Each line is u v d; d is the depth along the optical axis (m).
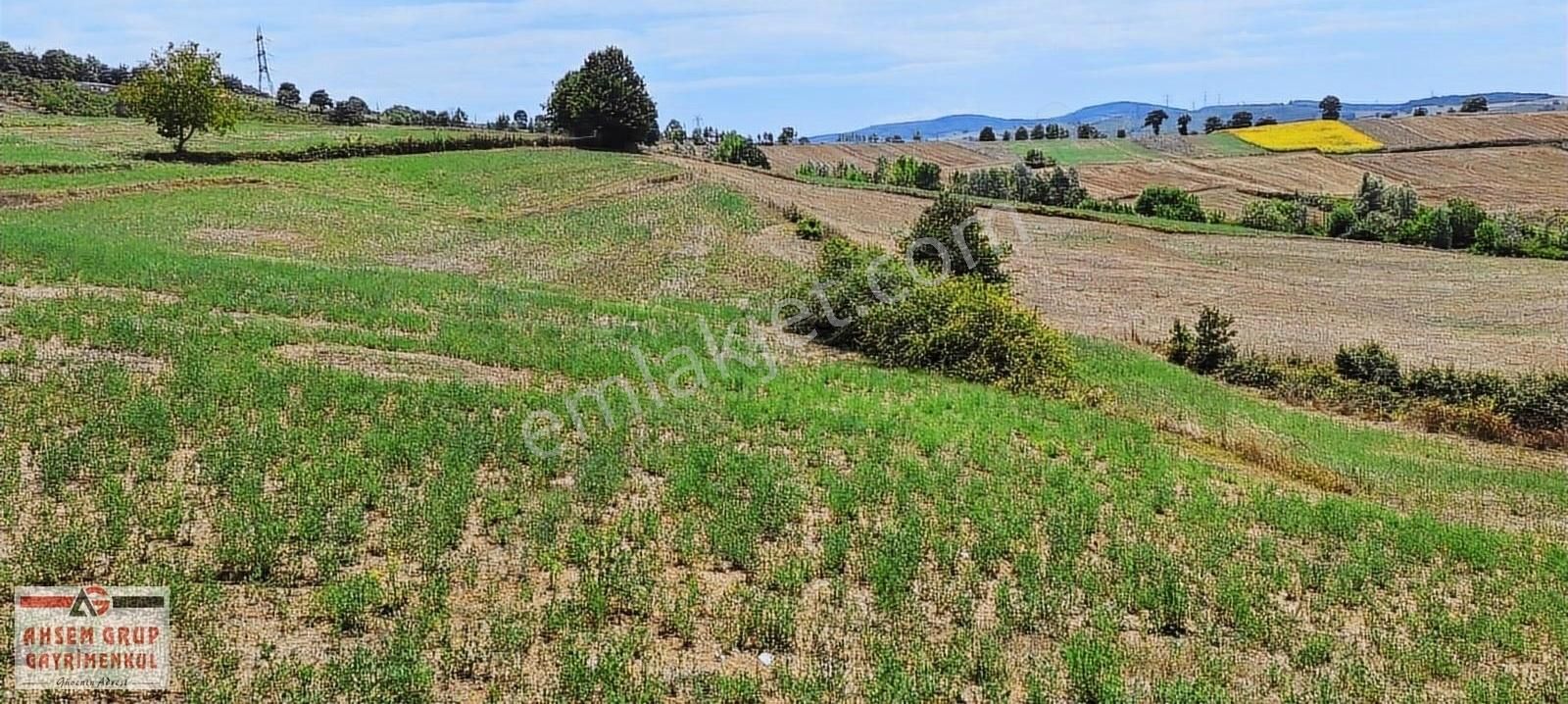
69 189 41.38
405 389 15.72
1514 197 85.62
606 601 9.59
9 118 73.88
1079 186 76.44
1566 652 10.80
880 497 13.36
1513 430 23.88
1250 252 55.03
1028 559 11.51
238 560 9.57
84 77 120.88
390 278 26.92
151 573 9.16
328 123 106.31
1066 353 23.48
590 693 8.15
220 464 11.76
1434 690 9.74
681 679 8.52
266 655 8.24
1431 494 17.72
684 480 12.98
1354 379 27.38
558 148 80.81
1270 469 17.64
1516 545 14.57
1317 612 11.29
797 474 14.02
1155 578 11.50
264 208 43.56
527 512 11.59
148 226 36.34
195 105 58.62
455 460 12.84
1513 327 37.62
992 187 73.81
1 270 22.94
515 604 9.52
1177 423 20.09
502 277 32.12
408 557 10.23
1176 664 9.62
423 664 8.26
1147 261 49.69
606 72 89.81
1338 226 66.19
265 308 21.31
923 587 10.77
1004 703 8.56
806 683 8.50
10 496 10.62
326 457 12.51
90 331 17.59
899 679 8.62
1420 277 49.09
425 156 69.88
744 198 54.31
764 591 10.33
